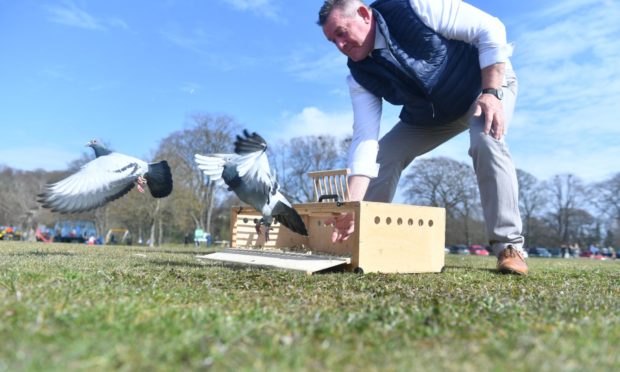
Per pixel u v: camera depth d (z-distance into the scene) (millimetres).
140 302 2092
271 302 2324
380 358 1357
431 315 1991
